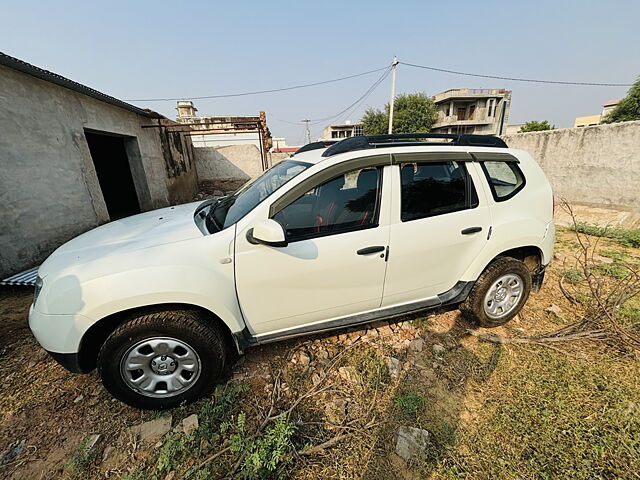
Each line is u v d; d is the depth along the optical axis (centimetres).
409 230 218
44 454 167
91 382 215
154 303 174
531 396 201
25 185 411
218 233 192
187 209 280
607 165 616
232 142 1627
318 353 243
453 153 234
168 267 175
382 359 236
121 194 833
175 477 154
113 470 159
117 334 172
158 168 861
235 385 209
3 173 381
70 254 197
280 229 170
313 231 200
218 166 1461
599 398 197
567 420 182
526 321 288
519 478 152
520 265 264
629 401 193
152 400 187
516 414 188
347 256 204
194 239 191
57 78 448
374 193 213
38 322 171
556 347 248
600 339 252
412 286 237
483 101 3538
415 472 157
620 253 454
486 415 189
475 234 241
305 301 209
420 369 227
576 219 650
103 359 173
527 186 263
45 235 440
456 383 214
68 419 187
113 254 183
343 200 208
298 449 167
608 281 360
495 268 256
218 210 240
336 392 207
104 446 170
